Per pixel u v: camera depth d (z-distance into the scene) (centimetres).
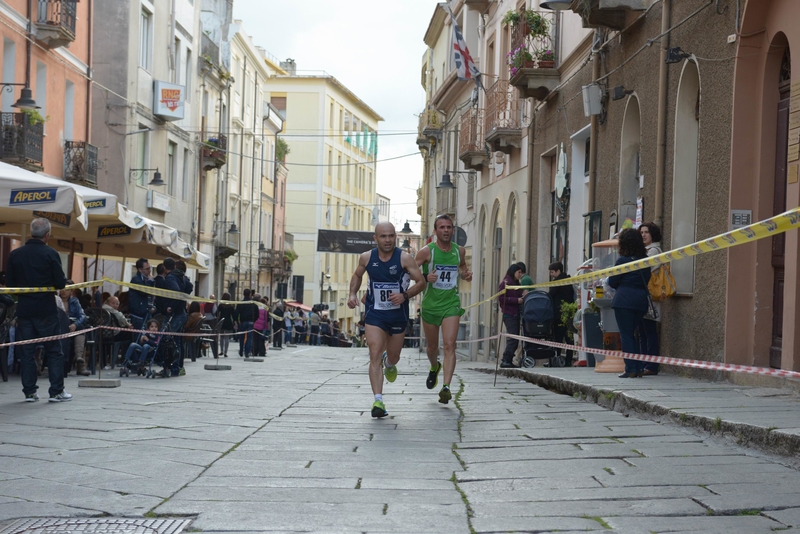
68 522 470
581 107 1858
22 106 2120
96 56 3169
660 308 1296
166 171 3709
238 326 2584
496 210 2880
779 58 1042
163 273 1587
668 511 484
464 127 3127
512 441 732
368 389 1238
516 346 1608
